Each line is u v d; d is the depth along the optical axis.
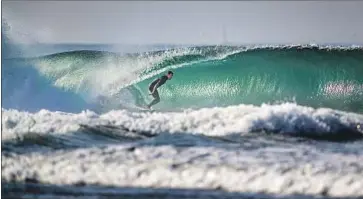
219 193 38.81
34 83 65.50
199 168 40.88
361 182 39.44
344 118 53.16
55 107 63.75
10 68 66.00
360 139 50.34
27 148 44.88
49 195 38.12
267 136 49.53
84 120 51.84
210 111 53.44
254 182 39.78
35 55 68.44
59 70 67.44
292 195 38.81
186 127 50.34
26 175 41.06
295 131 50.47
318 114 52.62
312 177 40.03
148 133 49.41
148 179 40.25
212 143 46.75
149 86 64.19
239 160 42.59
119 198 37.66
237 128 49.97
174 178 40.25
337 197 38.47
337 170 41.12
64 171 41.19
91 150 44.44
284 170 40.88
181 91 68.44
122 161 42.03
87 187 39.62
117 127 50.56
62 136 47.78
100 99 66.12
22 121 50.41
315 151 46.00
